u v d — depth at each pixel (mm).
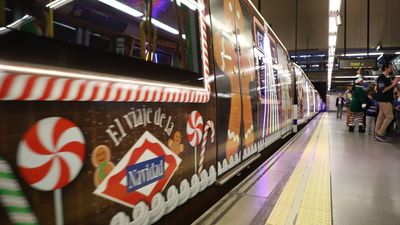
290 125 10078
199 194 3025
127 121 1846
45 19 1489
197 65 2883
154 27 2314
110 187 1725
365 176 4672
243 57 4406
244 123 4312
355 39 20797
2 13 1277
